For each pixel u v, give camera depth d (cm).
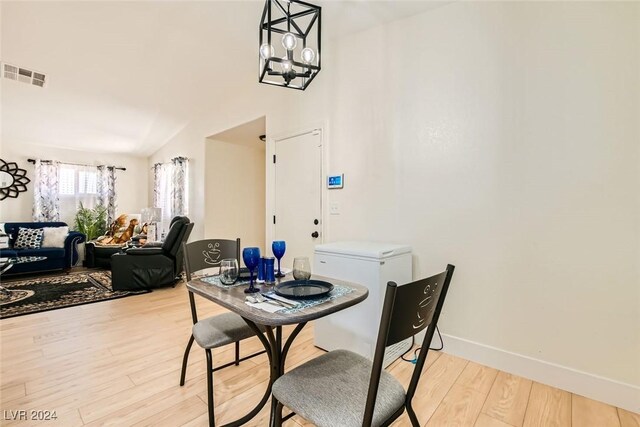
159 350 220
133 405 158
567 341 171
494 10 193
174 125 522
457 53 209
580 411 153
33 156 572
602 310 161
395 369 194
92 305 323
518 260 187
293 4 217
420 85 226
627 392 154
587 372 165
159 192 617
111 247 533
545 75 176
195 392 169
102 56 319
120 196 682
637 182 151
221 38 290
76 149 621
